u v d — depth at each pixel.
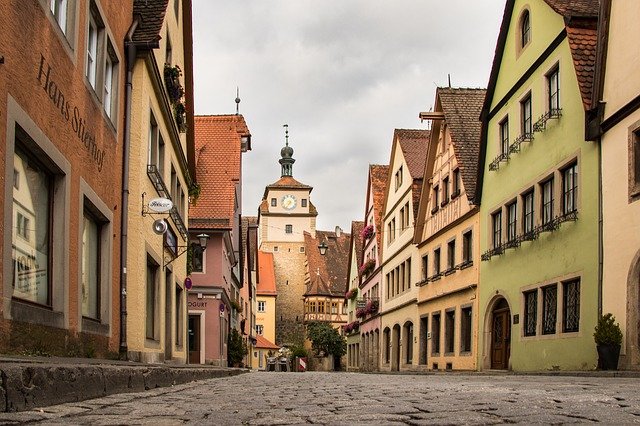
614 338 14.03
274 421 4.62
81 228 9.87
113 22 12.15
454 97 28.45
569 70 17.39
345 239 103.31
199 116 36.47
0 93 6.57
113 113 12.55
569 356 16.67
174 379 10.48
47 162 8.39
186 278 22.11
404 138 37.12
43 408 4.92
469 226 25.23
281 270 105.38
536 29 19.77
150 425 4.32
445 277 28.11
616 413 4.98
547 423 4.39
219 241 32.78
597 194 15.64
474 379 13.38
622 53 14.87
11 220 6.91
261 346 90.56
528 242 19.72
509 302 21.09
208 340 32.16
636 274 13.84
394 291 38.41
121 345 12.73
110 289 12.02
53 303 8.77
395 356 38.19
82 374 5.99
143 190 14.02
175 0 18.78
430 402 6.24
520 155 20.67
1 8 6.59
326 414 5.16
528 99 20.52
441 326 28.61
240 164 36.56
